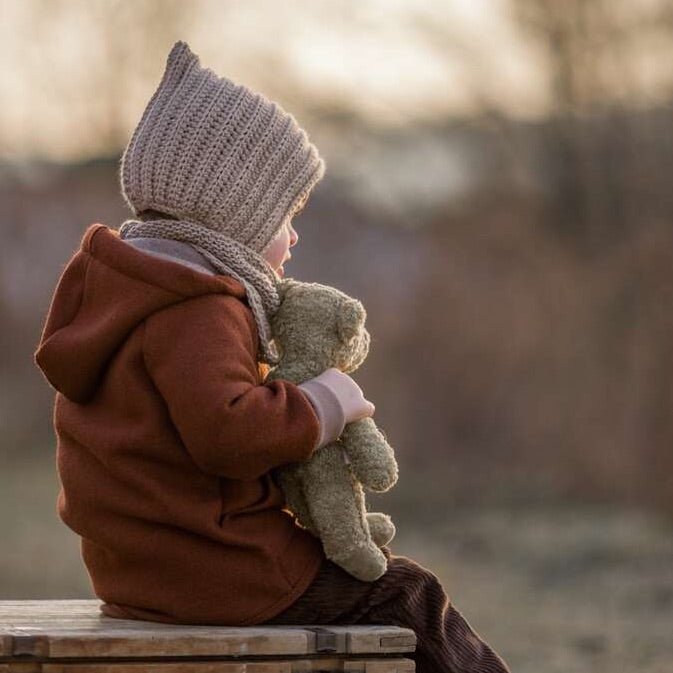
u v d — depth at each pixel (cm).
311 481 554
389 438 2481
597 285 2286
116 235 565
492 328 2431
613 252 2427
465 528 1973
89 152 3988
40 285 3409
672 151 3158
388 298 2625
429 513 2123
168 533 543
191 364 525
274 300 569
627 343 2175
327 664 535
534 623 1328
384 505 2188
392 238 2902
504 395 2397
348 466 560
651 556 1680
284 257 591
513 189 2966
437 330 2486
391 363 2516
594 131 3319
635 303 2205
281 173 576
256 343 553
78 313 562
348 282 2802
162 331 535
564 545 1783
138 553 545
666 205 3048
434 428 2458
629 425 2114
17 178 3612
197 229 560
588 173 3294
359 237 2927
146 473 543
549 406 2305
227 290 545
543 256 2475
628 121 3262
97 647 511
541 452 2320
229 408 519
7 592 1502
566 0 3428
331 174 3294
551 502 2139
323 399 545
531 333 2358
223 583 543
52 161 3828
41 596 1483
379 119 3572
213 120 566
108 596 566
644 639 1234
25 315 3356
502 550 1789
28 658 511
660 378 2092
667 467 2012
